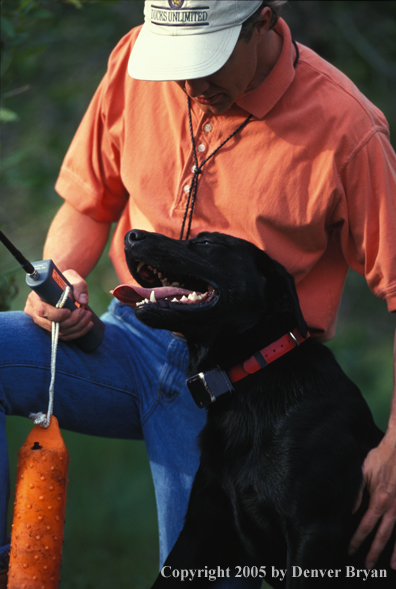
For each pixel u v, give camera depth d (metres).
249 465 3.40
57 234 4.27
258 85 3.58
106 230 4.38
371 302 10.80
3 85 4.83
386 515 3.37
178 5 3.25
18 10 4.39
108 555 6.40
